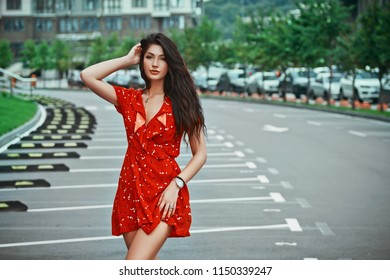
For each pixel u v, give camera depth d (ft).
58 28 495.82
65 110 146.41
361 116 138.10
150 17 484.33
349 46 149.07
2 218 43.60
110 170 64.95
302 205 47.70
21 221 42.73
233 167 66.74
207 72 277.64
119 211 21.45
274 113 150.41
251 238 38.27
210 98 236.84
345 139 93.45
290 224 41.75
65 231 40.04
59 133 98.43
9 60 393.09
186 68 21.79
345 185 56.13
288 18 212.02
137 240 20.90
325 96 190.49
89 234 39.29
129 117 21.52
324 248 36.06
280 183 57.16
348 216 44.09
